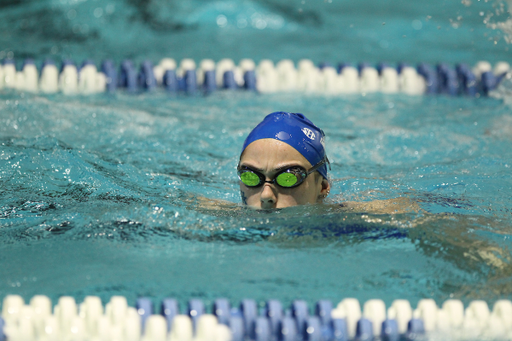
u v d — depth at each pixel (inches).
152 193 347.9
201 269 271.3
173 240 294.4
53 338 231.5
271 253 283.1
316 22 1094.4
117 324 233.5
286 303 248.5
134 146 443.8
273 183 306.0
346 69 716.7
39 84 634.8
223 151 446.6
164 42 935.0
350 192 354.3
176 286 258.5
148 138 467.5
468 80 696.4
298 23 1079.6
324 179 328.5
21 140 423.2
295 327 229.5
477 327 238.5
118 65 797.2
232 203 330.6
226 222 305.1
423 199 342.6
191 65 722.8
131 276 264.8
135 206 327.6
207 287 258.1
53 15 1007.0
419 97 674.2
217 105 609.3
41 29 949.8
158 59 836.6
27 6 1048.8
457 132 502.3
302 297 253.0
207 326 223.6
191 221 309.0
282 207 310.3
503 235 295.9
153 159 417.4
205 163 414.9
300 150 305.0
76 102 576.1
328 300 248.1
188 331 223.6
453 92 689.6
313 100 646.5
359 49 938.7
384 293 257.1
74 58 813.2
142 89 664.4
